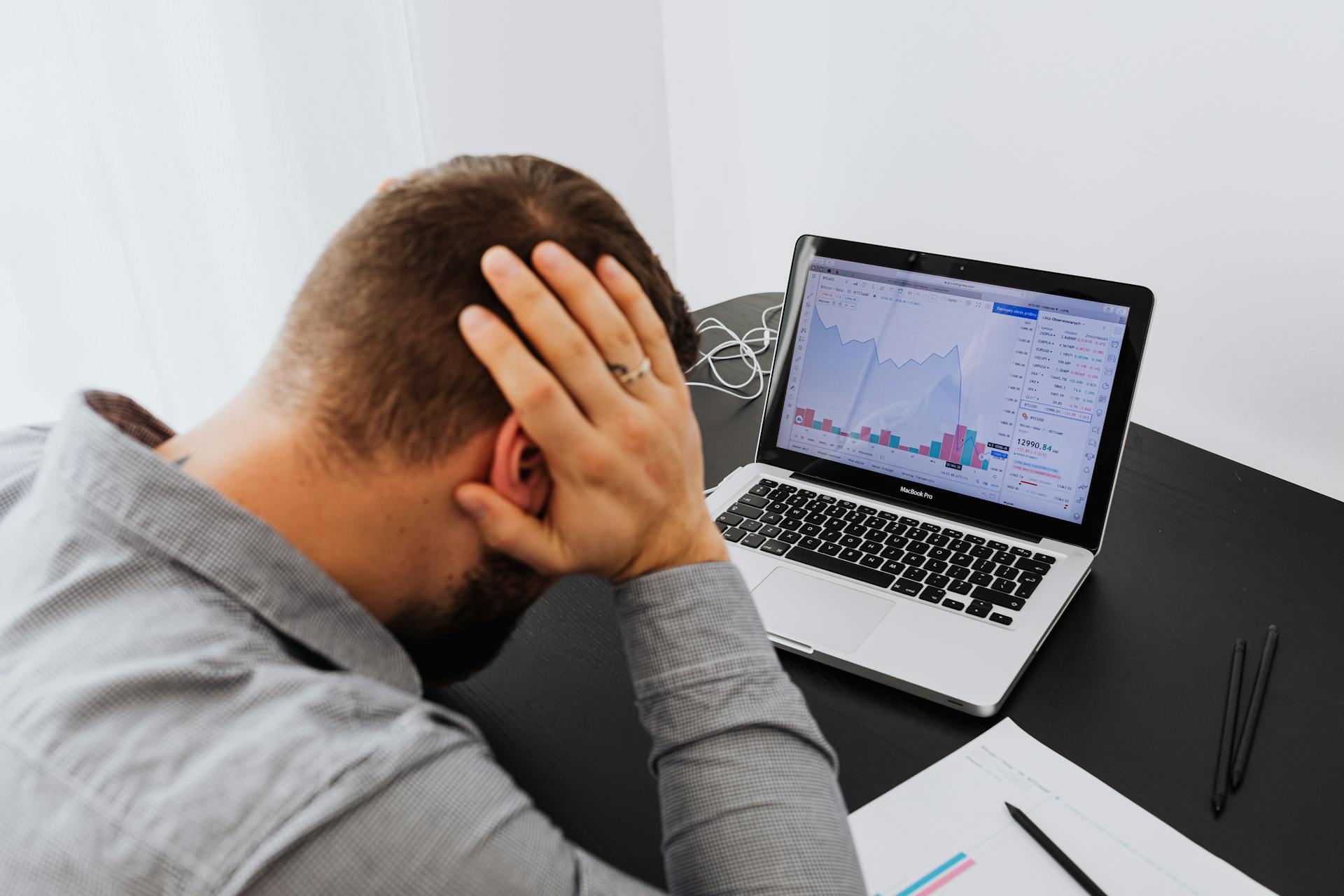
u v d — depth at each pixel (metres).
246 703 0.44
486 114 2.02
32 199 1.59
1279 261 1.30
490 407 0.51
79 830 0.41
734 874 0.54
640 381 0.56
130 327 1.72
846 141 1.78
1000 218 1.59
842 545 0.93
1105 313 0.90
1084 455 0.90
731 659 0.60
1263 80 1.24
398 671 0.53
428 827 0.42
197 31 1.64
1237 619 0.84
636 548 0.60
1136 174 1.40
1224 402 1.42
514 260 0.50
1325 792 0.68
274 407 0.51
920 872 0.63
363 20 1.80
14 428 0.70
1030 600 0.85
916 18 1.58
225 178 1.74
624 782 0.71
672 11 2.04
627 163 2.21
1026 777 0.70
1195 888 0.61
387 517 0.52
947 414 0.97
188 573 0.48
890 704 0.77
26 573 0.49
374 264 0.49
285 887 0.40
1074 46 1.40
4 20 1.49
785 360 1.05
